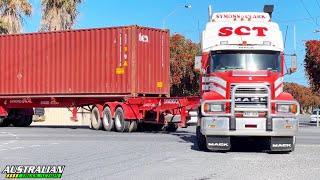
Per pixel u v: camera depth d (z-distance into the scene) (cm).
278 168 1238
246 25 1697
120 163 1320
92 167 1248
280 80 1544
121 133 2539
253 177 1103
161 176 1115
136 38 2648
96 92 2741
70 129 2908
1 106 3177
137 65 2648
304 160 1395
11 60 3059
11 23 4316
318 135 2506
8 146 1786
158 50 2781
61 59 2870
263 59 1636
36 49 2969
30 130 2811
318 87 4819
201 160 1385
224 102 1521
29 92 2984
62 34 2873
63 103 2966
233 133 1509
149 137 2227
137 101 2606
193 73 5912
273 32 1678
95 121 2817
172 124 2644
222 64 1639
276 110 1514
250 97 1509
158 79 2770
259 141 1920
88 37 2783
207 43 1697
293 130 1509
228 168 1235
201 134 1641
